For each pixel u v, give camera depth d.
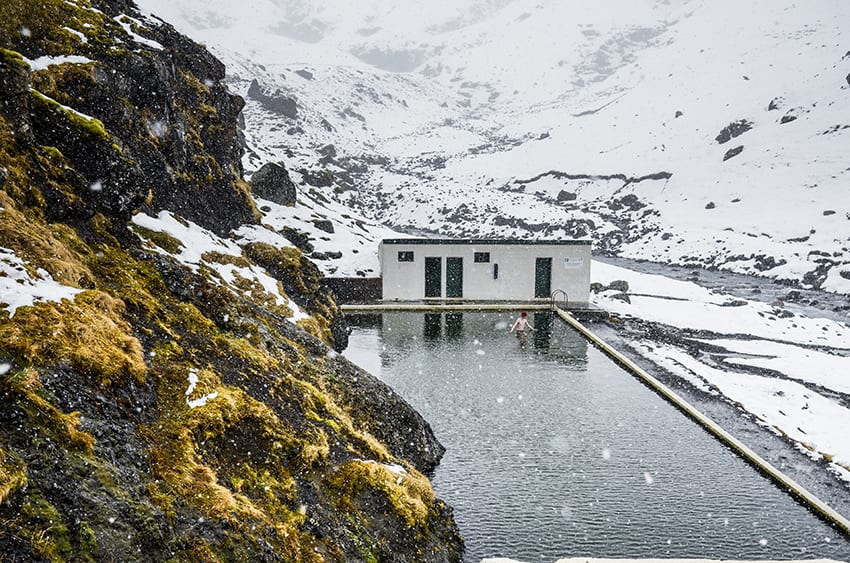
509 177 132.00
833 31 190.00
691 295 45.47
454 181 131.00
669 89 176.00
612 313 34.28
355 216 67.00
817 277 59.91
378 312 31.92
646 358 24.50
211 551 8.21
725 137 121.94
